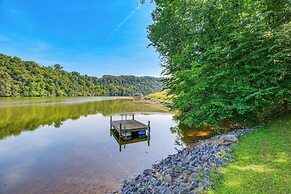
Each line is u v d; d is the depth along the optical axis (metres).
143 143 11.52
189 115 8.99
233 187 3.52
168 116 23.92
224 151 5.34
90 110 31.03
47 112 27.06
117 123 14.98
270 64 6.98
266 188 3.39
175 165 5.75
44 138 12.80
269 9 7.90
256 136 6.30
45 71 83.88
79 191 5.82
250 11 8.23
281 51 6.45
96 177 6.79
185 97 8.83
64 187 6.09
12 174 7.14
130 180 6.31
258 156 4.79
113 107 36.62
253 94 6.57
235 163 4.57
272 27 7.61
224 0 9.03
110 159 8.70
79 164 8.10
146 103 47.72
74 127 16.80
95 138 12.88
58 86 84.25
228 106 7.02
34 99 58.53
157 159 8.62
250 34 7.06
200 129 13.70
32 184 6.35
